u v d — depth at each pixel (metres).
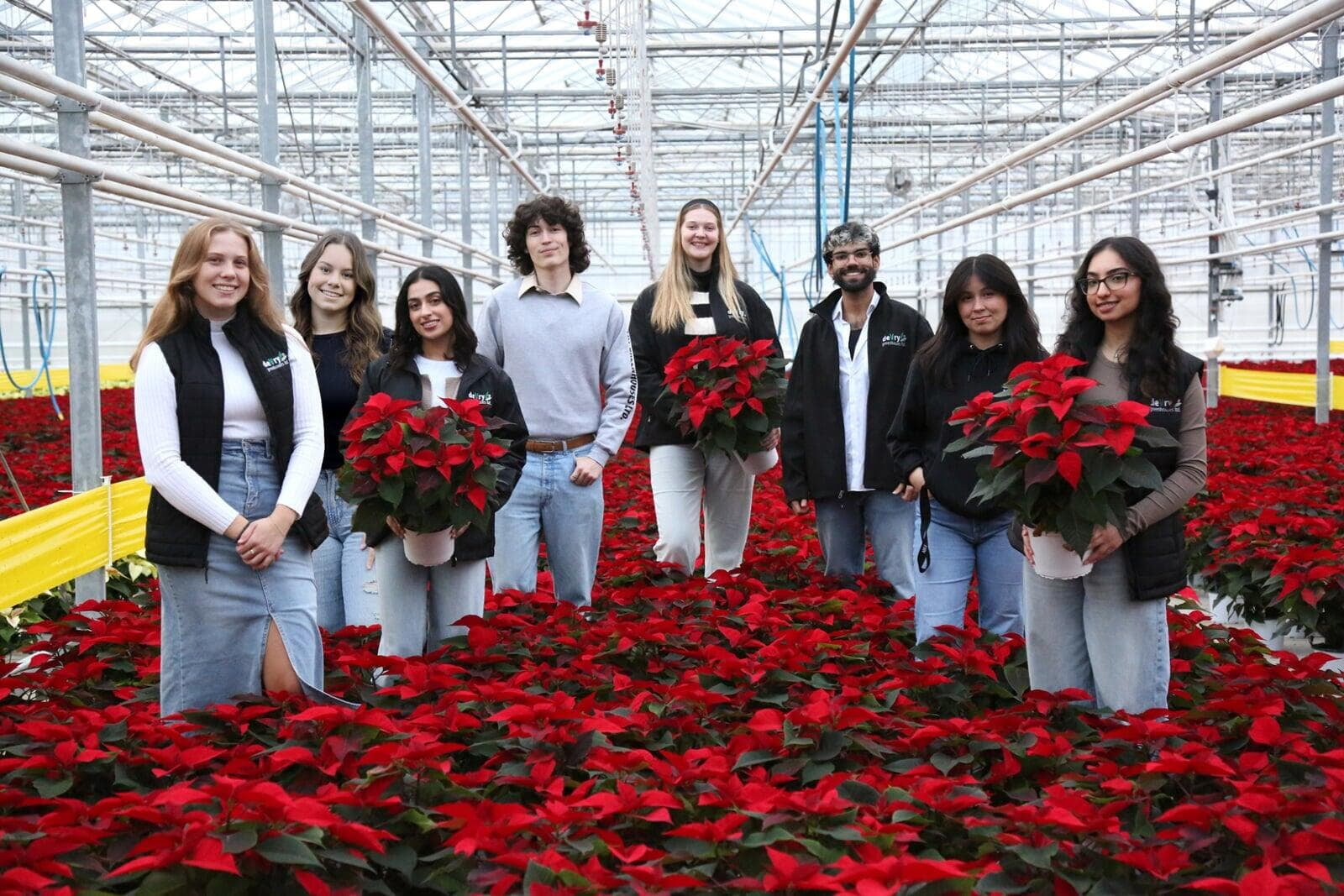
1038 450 3.45
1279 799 2.84
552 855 2.61
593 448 5.28
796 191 35.06
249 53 17.28
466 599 4.55
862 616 5.03
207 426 3.58
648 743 3.65
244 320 3.71
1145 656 3.77
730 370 5.44
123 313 31.83
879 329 5.51
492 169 21.95
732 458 5.82
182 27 17.08
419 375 4.61
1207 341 16.19
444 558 4.35
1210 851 2.96
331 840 2.78
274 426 3.69
